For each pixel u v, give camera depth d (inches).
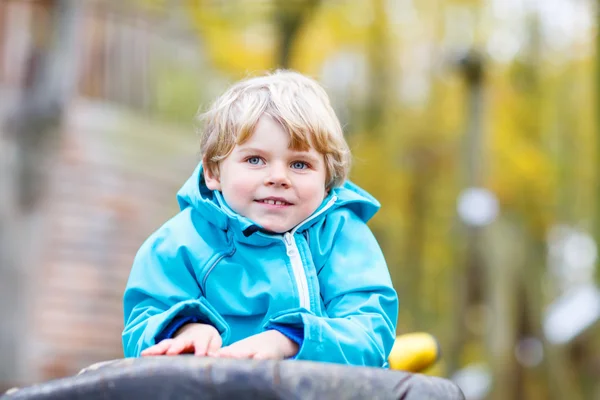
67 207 352.8
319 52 512.1
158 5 404.5
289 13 444.1
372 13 526.6
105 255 356.5
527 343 406.0
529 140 546.0
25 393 59.3
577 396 387.2
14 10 364.5
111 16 385.7
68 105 364.5
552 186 539.5
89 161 362.6
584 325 389.1
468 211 407.5
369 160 524.4
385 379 58.9
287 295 74.4
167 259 76.7
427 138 527.2
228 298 75.3
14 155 347.3
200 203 77.2
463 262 416.5
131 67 391.2
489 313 409.1
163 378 57.7
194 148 391.9
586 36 535.8
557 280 539.5
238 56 434.9
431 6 539.2
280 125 75.0
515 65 546.6
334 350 67.5
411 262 511.2
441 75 528.7
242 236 76.4
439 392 59.8
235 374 57.2
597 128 423.5
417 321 497.4
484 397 401.4
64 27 372.2
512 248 422.9
